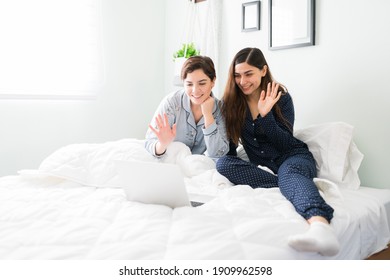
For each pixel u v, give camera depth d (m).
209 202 1.19
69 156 1.62
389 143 1.70
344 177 1.64
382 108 1.71
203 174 1.56
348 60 1.81
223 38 2.39
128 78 2.69
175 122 1.81
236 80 1.73
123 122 2.68
